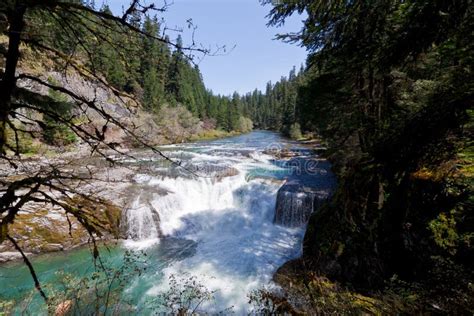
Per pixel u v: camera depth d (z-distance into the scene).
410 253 5.32
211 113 54.56
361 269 6.29
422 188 5.30
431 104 3.13
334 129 10.68
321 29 4.88
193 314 5.42
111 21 1.80
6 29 1.54
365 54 4.63
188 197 13.34
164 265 8.59
